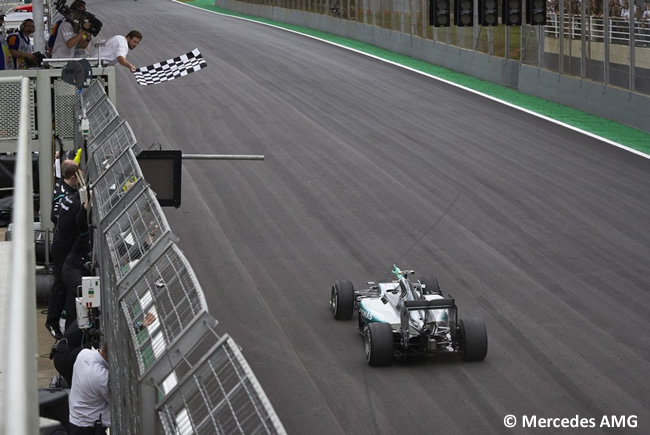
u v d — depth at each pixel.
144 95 68.50
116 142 18.59
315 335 25.89
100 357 16.94
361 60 89.94
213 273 31.67
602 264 32.31
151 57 91.44
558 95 66.38
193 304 8.55
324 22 119.25
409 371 23.27
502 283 30.30
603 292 29.39
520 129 57.00
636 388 22.23
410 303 23.16
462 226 37.12
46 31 72.06
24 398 3.05
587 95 62.56
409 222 37.75
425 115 61.72
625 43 58.06
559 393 21.91
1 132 30.16
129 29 122.31
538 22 53.06
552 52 67.31
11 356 3.25
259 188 43.28
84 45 37.88
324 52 95.88
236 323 26.97
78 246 23.89
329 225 37.44
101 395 16.73
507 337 25.55
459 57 82.56
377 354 23.20
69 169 26.56
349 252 33.94
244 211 39.53
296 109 63.62
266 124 58.31
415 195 41.94
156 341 8.75
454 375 22.97
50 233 31.56
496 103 66.38
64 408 17.41
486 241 35.09
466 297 28.95
